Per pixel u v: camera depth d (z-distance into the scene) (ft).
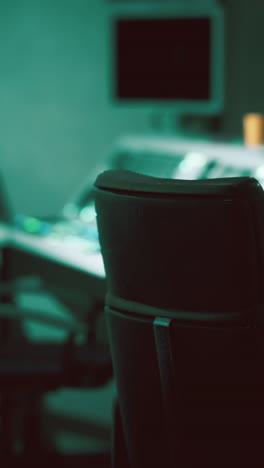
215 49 11.44
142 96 12.11
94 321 8.41
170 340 5.03
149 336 5.18
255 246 4.68
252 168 8.87
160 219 4.86
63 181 16.38
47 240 9.18
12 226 9.96
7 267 9.38
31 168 16.44
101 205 5.23
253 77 12.85
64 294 11.18
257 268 4.73
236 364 4.91
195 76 11.66
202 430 5.18
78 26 15.88
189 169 9.62
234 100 13.32
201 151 9.71
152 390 5.34
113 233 5.18
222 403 5.06
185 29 11.64
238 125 13.29
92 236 9.14
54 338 11.23
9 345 8.37
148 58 11.98
